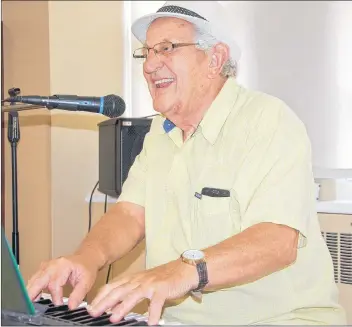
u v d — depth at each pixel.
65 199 2.65
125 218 1.64
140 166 1.72
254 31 2.41
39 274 1.25
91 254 1.41
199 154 1.54
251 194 1.38
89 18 2.68
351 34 2.20
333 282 1.49
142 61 1.76
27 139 2.58
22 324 0.94
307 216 1.34
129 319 1.03
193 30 1.50
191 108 1.53
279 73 2.36
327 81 2.25
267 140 1.40
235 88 1.57
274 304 1.43
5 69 2.56
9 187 2.50
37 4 2.61
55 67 2.61
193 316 1.48
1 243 0.91
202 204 1.48
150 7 2.65
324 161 2.24
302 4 2.30
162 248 1.58
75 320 0.98
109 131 2.32
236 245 1.22
